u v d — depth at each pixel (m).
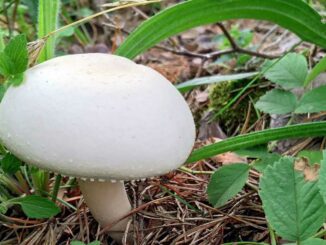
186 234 0.19
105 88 0.15
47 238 0.20
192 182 0.23
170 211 0.21
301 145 0.24
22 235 0.20
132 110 0.15
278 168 0.15
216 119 0.28
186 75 0.35
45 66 0.16
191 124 0.17
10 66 0.16
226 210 0.21
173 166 0.16
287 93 0.23
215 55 0.32
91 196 0.18
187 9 0.22
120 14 0.47
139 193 0.21
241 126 0.27
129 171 0.15
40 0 0.20
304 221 0.14
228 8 0.22
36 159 0.15
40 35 0.20
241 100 0.28
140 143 0.15
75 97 0.15
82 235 0.19
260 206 0.20
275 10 0.22
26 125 0.15
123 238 0.19
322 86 0.22
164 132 0.15
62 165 0.15
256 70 0.30
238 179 0.19
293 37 0.34
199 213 0.20
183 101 0.17
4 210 0.18
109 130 0.15
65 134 0.15
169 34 0.23
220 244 0.19
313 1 0.35
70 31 0.24
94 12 0.46
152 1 0.21
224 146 0.20
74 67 0.16
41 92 0.15
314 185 0.15
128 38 0.22
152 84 0.16
